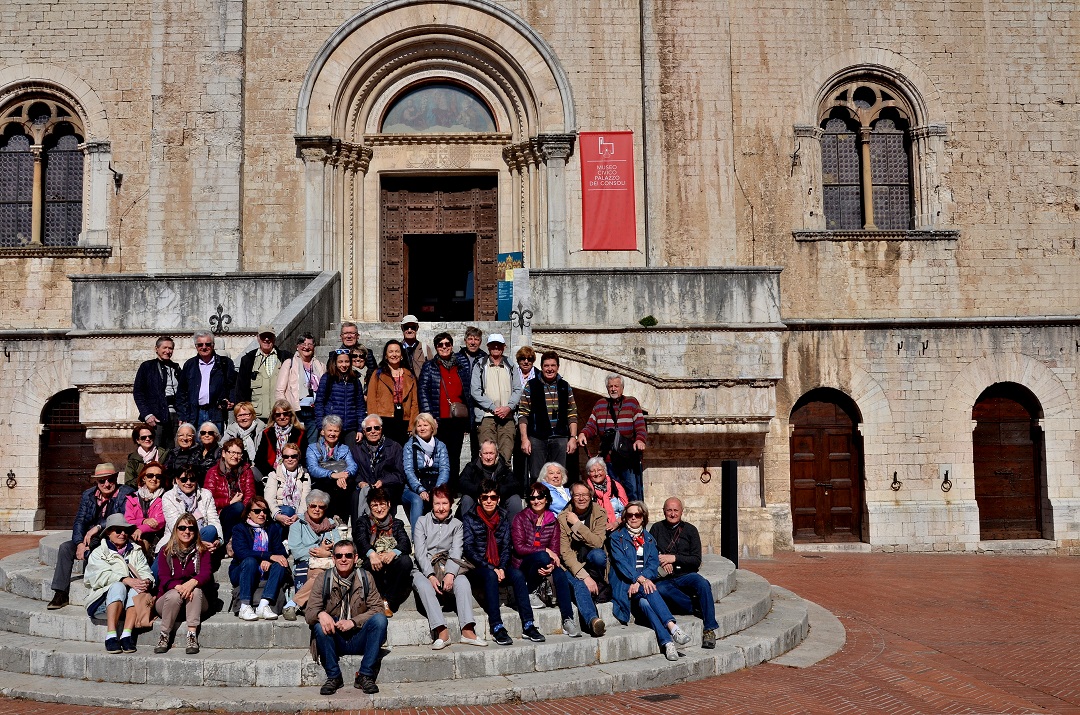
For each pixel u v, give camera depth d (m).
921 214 24.41
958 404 23.31
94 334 19.91
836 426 23.48
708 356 20.08
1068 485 23.25
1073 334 23.64
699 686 10.26
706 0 23.78
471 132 24.83
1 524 22.80
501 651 10.13
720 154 23.50
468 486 11.71
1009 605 15.20
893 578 18.02
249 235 23.50
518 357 13.82
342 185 24.17
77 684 9.90
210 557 10.73
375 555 10.58
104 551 10.77
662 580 11.59
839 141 24.91
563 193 23.78
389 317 25.11
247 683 9.82
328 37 23.98
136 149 24.09
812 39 24.53
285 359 14.21
